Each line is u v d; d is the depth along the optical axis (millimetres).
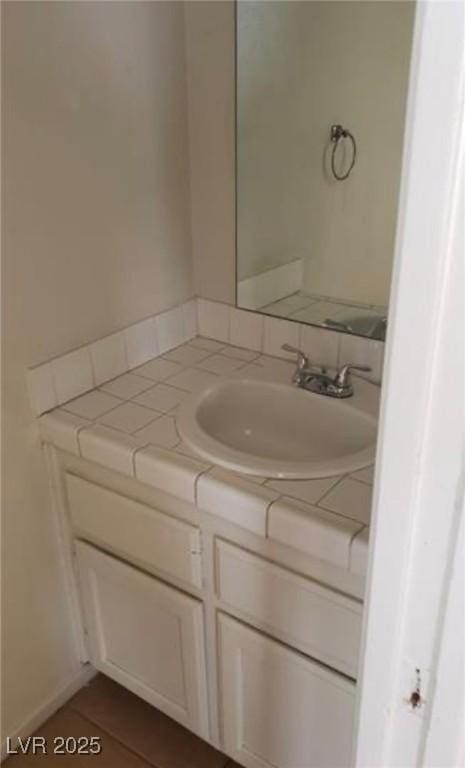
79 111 1360
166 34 1500
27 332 1397
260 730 1421
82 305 1499
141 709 1756
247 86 1518
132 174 1523
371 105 1408
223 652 1390
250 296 1710
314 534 1108
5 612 1536
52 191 1358
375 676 625
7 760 1626
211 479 1226
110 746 1662
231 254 1698
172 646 1498
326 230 1539
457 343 460
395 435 518
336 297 1582
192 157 1657
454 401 476
